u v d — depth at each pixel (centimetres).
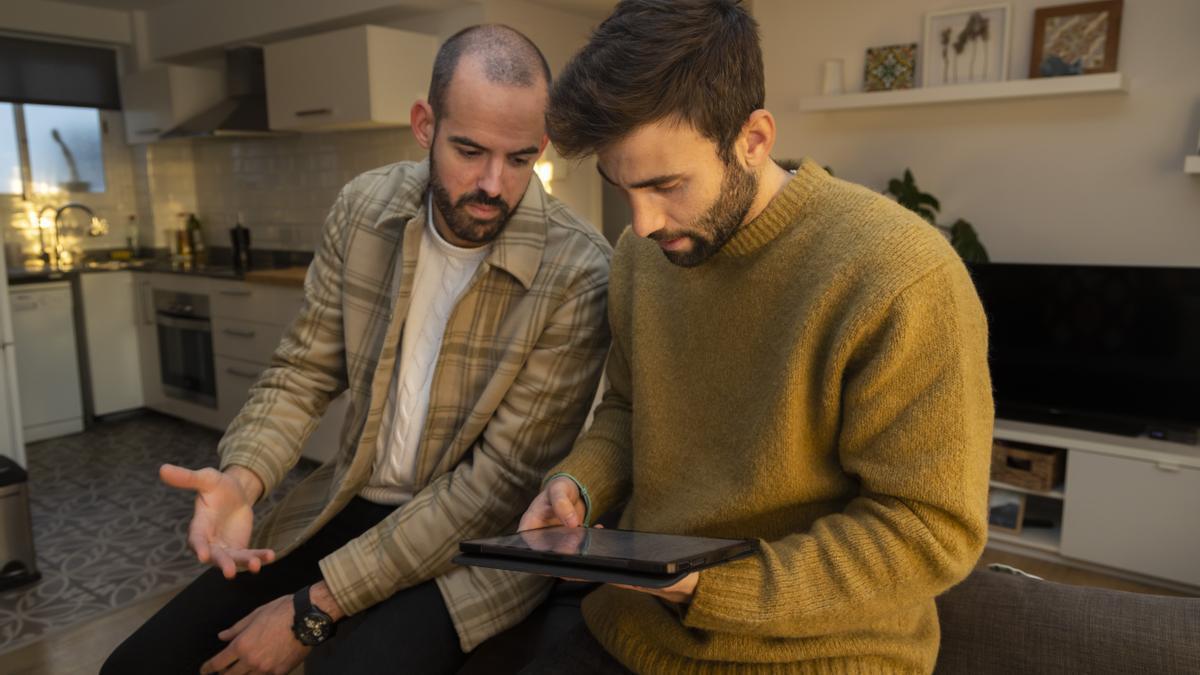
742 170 91
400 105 388
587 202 449
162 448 442
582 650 116
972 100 316
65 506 357
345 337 144
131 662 126
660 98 83
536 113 119
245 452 135
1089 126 306
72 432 475
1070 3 301
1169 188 294
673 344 110
